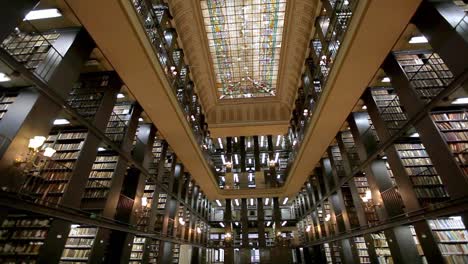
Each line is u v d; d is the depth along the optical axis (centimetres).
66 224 536
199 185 1695
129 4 559
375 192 768
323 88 823
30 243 500
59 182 551
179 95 1119
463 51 441
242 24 1224
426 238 557
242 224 1770
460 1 540
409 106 587
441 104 514
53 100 503
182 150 1216
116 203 715
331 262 1300
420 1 516
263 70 1490
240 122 1616
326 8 873
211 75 1413
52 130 656
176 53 1135
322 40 930
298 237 1977
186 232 1452
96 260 618
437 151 515
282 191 1781
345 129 1043
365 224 834
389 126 703
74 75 561
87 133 620
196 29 1145
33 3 437
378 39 602
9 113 450
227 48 1352
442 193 575
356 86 760
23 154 430
